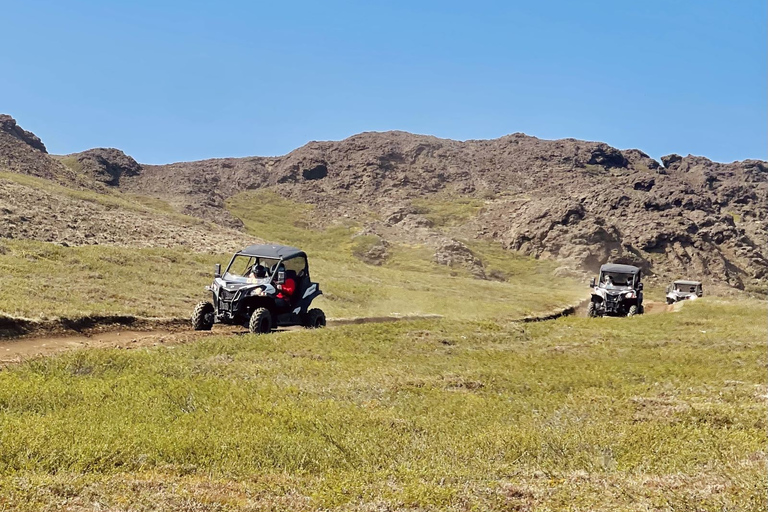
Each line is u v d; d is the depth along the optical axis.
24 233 40.84
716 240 143.62
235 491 5.62
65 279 24.55
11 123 129.75
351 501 5.41
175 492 5.35
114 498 5.11
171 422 7.97
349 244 129.12
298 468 6.63
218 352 13.55
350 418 8.84
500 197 190.12
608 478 6.29
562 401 10.99
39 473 5.71
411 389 11.25
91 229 47.91
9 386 8.85
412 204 178.00
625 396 11.29
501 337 19.88
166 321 19.52
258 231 139.75
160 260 37.47
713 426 9.06
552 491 5.80
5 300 17.17
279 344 14.99
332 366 12.87
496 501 5.48
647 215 147.00
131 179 168.88
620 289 32.09
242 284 17.39
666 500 5.40
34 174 102.31
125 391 9.26
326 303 32.19
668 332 22.11
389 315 30.59
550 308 44.84
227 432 7.57
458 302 40.03
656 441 8.12
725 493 5.57
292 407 9.11
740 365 14.77
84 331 16.69
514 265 124.69
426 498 5.47
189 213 131.50
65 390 9.02
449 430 8.62
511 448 7.76
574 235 130.38
